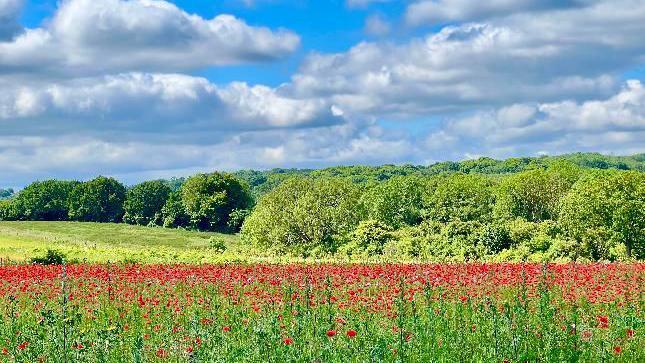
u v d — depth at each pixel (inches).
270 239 2332.7
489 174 6471.5
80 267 1165.1
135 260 1588.3
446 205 3053.6
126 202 4820.4
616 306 709.9
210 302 765.3
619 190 2041.1
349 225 2354.8
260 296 821.9
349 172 7076.8
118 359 514.3
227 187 4367.6
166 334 586.2
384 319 658.8
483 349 517.3
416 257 1932.8
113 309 765.3
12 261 1483.8
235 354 503.5
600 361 486.3
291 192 2566.4
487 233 1914.4
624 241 1940.2
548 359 487.2
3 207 4940.9
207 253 1994.3
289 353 491.8
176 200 4638.3
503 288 870.4
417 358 493.0
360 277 1015.6
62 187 5029.5
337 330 573.0
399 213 3193.9
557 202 3100.4
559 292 808.9
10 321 707.4
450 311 668.7
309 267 1192.2
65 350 494.9
